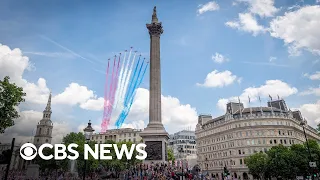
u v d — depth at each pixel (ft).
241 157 369.91
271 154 270.67
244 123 384.27
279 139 363.76
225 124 411.34
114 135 536.83
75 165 299.58
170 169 185.37
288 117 385.91
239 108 426.92
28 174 234.58
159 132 209.56
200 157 462.60
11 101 151.23
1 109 147.33
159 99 231.09
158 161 201.57
